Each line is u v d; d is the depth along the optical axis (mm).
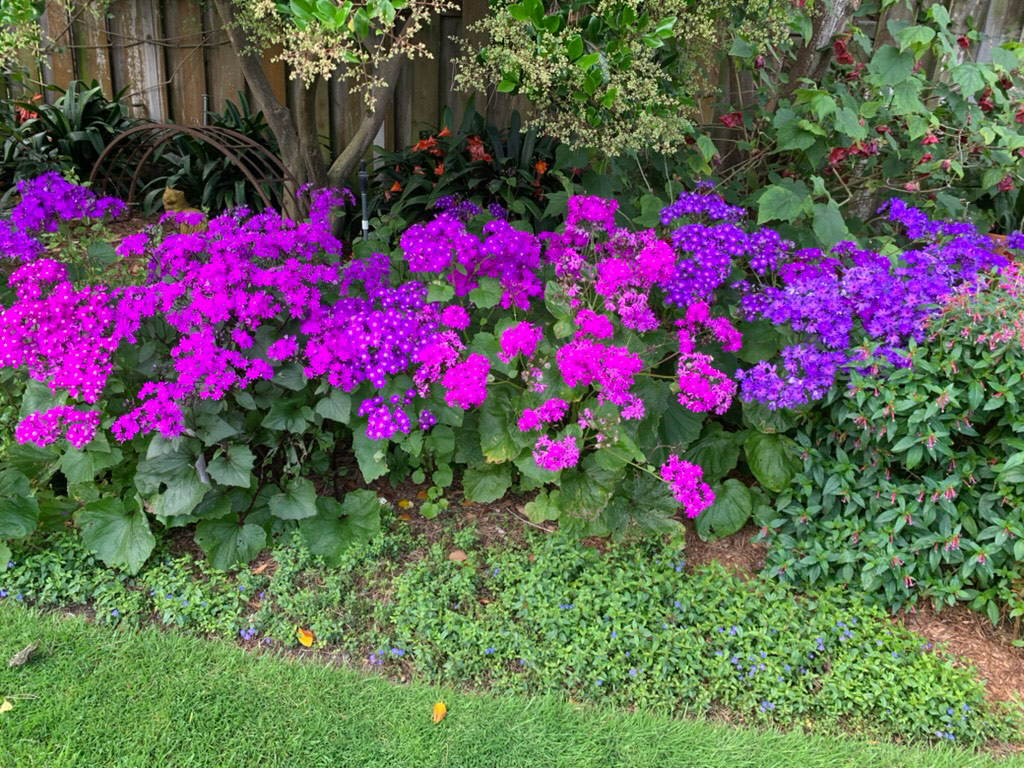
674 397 3068
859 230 4008
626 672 2336
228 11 4180
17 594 2549
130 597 2551
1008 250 3268
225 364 2557
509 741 2123
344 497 3094
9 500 2615
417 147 5004
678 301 2822
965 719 2223
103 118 5668
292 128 4426
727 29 3527
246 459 2701
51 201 2781
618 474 2752
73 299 2521
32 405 2744
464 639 2395
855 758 2121
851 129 3242
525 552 2859
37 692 2182
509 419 2850
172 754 2023
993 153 3711
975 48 4434
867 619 2520
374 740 2104
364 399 2797
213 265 2588
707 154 3496
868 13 4035
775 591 2656
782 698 2275
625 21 2775
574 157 3697
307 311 2742
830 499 2736
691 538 3016
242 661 2355
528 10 2598
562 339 2967
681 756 2104
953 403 2416
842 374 2654
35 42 3699
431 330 2727
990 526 2525
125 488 2902
